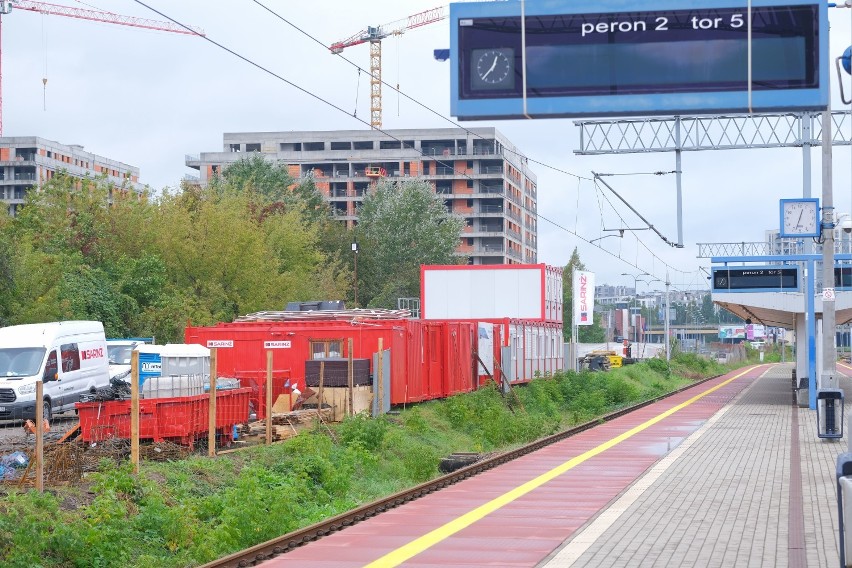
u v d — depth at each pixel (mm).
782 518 14906
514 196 142625
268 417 24125
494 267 49938
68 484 17406
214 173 100250
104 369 32812
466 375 41250
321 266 77500
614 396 50656
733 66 17188
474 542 13484
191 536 15305
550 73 17500
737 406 44125
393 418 31453
